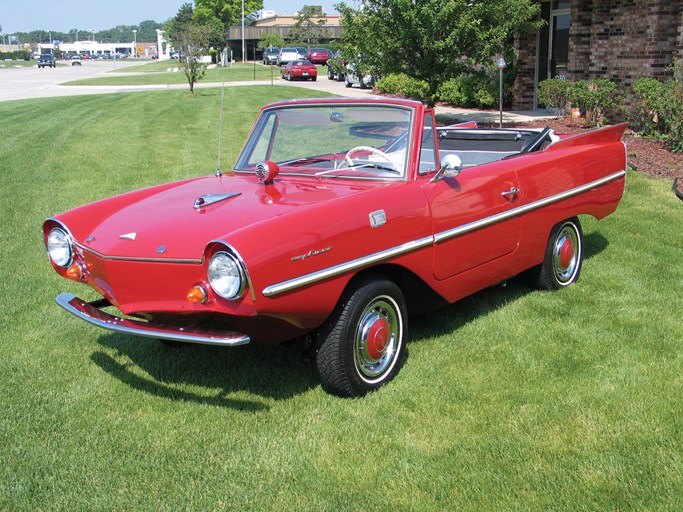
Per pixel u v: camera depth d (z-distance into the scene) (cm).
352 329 380
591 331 481
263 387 411
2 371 437
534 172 512
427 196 423
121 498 310
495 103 1895
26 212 833
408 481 319
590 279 590
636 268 617
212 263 337
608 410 375
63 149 1326
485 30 1368
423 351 454
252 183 446
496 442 347
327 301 365
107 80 4462
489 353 450
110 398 401
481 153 564
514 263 505
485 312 521
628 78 1408
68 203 877
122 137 1481
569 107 1548
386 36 1388
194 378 425
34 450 347
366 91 2717
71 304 401
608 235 722
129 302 378
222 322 361
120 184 991
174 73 5288
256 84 3403
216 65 5150
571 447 341
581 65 1577
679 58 1232
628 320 500
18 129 1650
